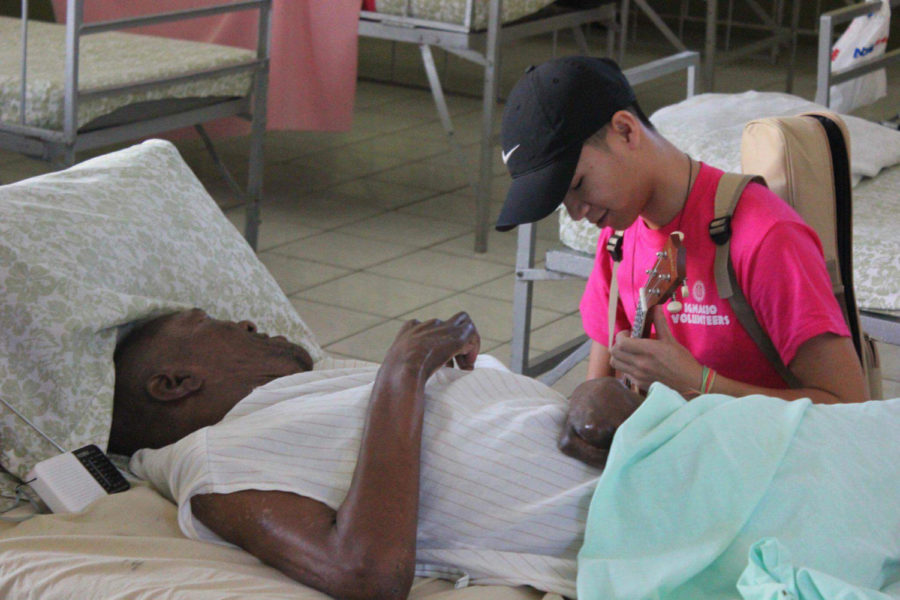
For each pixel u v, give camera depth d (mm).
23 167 5203
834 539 1352
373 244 4477
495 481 1492
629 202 1702
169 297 1923
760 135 1993
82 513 1548
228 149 5711
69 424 1685
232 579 1389
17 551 1471
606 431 1492
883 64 4215
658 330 1738
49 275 1726
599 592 1331
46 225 1809
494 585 1459
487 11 4375
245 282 2076
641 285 1877
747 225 1690
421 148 5867
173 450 1556
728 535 1336
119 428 1740
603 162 1656
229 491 1452
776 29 7586
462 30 4363
